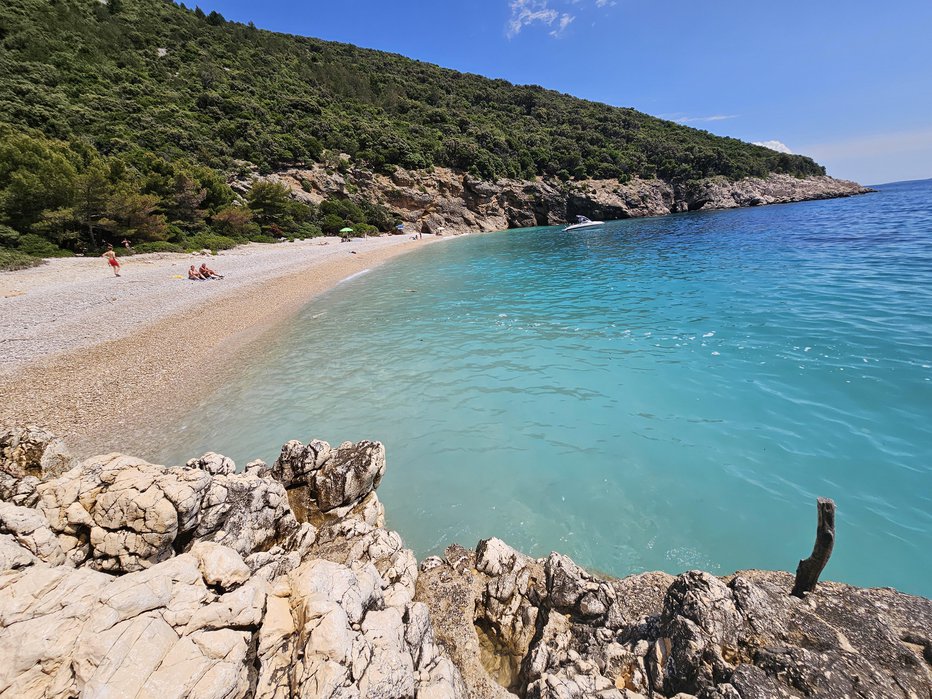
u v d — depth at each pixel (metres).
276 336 15.02
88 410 9.51
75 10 78.19
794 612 2.96
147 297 20.00
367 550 4.63
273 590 3.19
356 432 8.61
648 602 4.01
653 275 21.72
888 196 77.00
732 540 5.63
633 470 7.09
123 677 2.20
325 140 68.62
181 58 79.44
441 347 13.15
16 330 14.44
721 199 82.75
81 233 30.62
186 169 42.47
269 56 93.69
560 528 6.02
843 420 7.69
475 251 40.66
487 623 4.21
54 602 2.44
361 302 20.23
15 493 3.98
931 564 5.02
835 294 14.33
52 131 44.72
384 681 2.65
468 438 8.27
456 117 91.75
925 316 11.44
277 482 5.24
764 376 9.48
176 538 3.93
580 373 10.64
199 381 11.12
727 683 2.48
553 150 86.00
